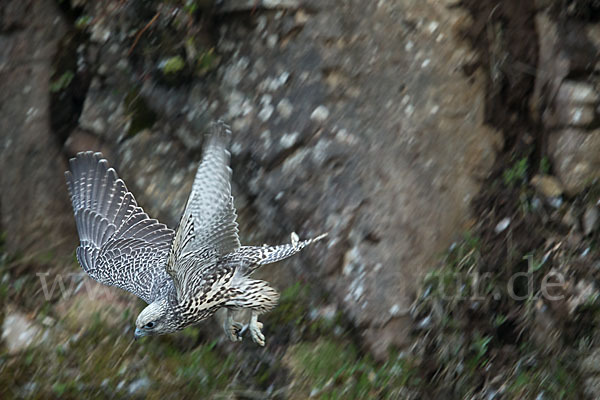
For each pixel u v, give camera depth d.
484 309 12.32
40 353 12.05
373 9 12.42
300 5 12.52
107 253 10.43
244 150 12.70
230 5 12.73
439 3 12.46
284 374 11.95
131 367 11.94
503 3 12.55
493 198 12.66
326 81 12.47
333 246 12.37
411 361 11.99
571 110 12.66
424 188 12.40
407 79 12.43
